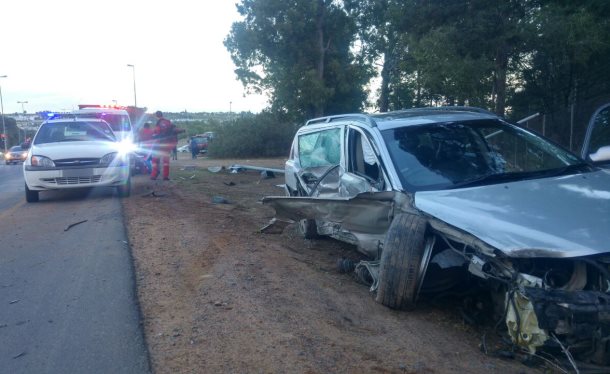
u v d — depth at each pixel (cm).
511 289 452
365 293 610
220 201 1248
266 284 634
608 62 1448
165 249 792
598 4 1192
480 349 477
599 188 549
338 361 452
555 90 1580
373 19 3300
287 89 3556
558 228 472
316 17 3462
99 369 447
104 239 868
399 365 447
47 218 1093
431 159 625
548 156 648
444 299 588
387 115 732
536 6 1230
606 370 420
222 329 513
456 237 498
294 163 908
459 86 1214
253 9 3562
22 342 501
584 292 422
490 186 567
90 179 1290
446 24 1276
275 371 435
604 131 698
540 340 435
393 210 580
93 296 609
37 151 1295
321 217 682
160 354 468
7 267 738
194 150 4181
